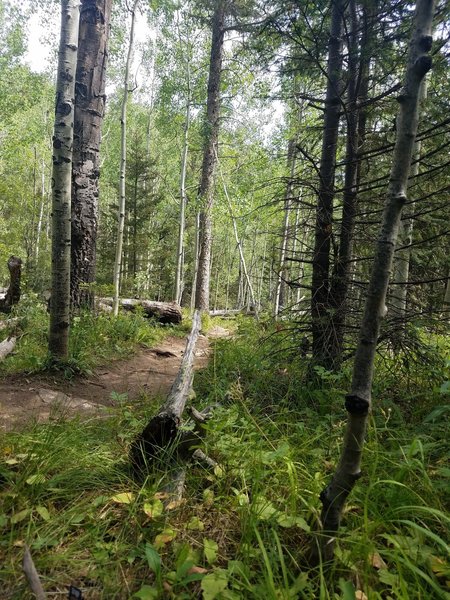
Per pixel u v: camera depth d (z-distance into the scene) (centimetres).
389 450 267
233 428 311
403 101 144
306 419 329
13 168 2292
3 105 1842
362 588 158
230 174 1555
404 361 391
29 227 2094
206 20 1240
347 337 458
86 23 696
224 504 211
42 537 187
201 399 403
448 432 272
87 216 727
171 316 1055
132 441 273
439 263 510
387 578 155
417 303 473
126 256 1762
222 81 1395
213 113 1305
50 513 206
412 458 234
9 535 186
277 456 214
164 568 170
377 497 204
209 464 249
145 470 245
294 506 192
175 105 1427
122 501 204
